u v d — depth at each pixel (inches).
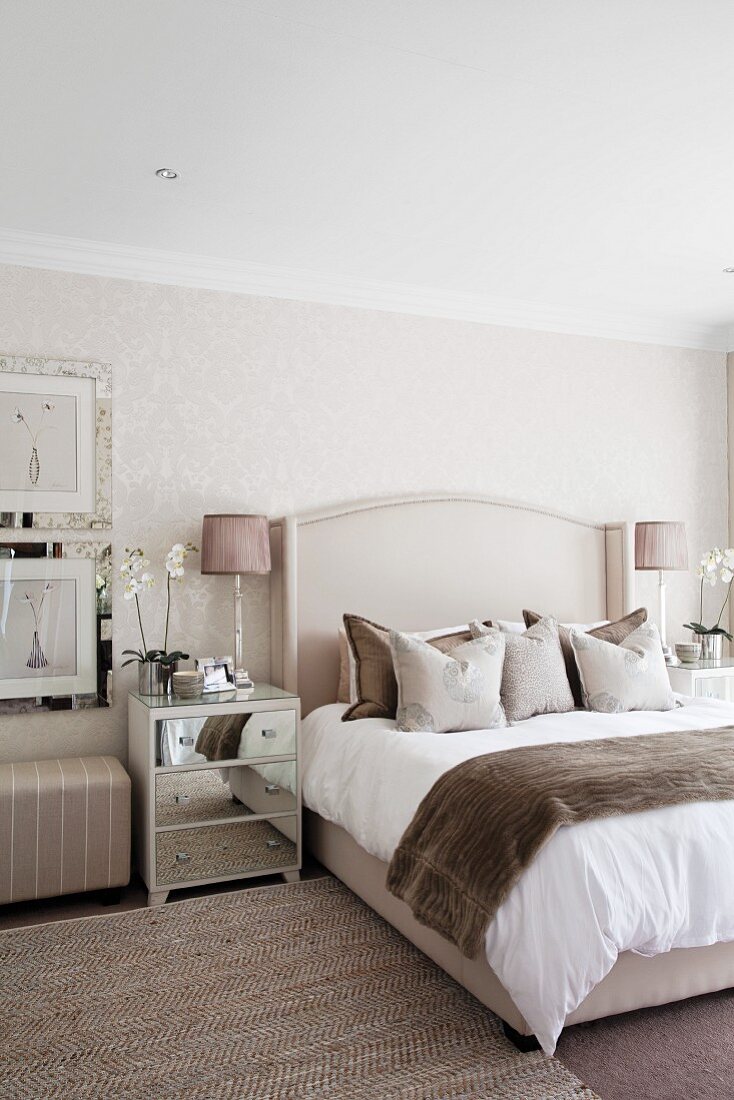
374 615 168.6
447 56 94.1
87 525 150.2
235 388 162.2
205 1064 86.0
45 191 128.9
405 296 175.9
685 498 208.4
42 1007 97.5
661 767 99.6
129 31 89.2
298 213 137.9
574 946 83.2
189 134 111.3
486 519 181.0
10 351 145.9
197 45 91.7
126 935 117.3
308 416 168.1
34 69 95.9
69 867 127.3
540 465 190.9
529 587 185.2
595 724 131.0
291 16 87.0
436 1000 98.9
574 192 130.6
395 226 143.6
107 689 150.5
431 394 179.5
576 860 86.5
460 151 116.9
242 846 135.8
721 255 158.2
